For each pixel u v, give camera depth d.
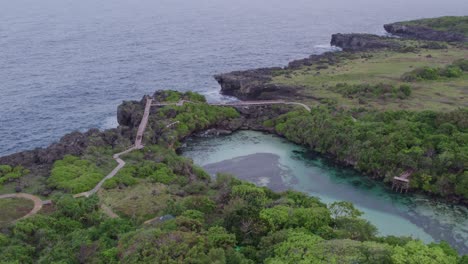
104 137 157.38
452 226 113.12
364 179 138.50
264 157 155.00
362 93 197.75
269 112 187.38
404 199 126.75
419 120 153.00
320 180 137.88
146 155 147.12
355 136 148.12
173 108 180.25
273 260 74.69
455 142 135.38
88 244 87.31
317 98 197.50
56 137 168.75
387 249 75.44
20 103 197.75
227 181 123.06
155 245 77.00
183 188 122.31
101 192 118.00
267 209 92.56
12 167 133.38
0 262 82.31
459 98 188.62
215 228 84.81
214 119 181.38
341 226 91.25
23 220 99.25
